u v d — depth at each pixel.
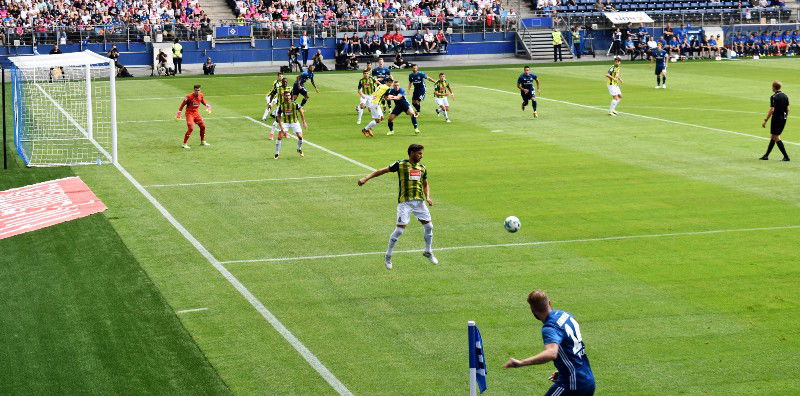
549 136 36.38
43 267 19.98
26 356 15.26
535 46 74.06
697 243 21.38
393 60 70.69
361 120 41.06
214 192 27.00
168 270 19.67
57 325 16.58
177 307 17.44
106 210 24.95
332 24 70.75
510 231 17.36
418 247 21.27
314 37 70.25
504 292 18.16
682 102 46.44
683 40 73.94
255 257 20.58
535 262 20.05
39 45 63.81
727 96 48.75
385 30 71.88
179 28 67.56
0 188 28.03
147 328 16.41
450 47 73.62
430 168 30.23
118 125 40.00
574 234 22.22
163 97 49.94
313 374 14.54
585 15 75.75
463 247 21.20
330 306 17.50
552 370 14.69
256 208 25.06
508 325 16.47
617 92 41.50
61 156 32.94
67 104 46.19
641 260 20.11
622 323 16.45
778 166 30.12
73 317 16.97
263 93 51.97
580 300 17.64
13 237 22.47
